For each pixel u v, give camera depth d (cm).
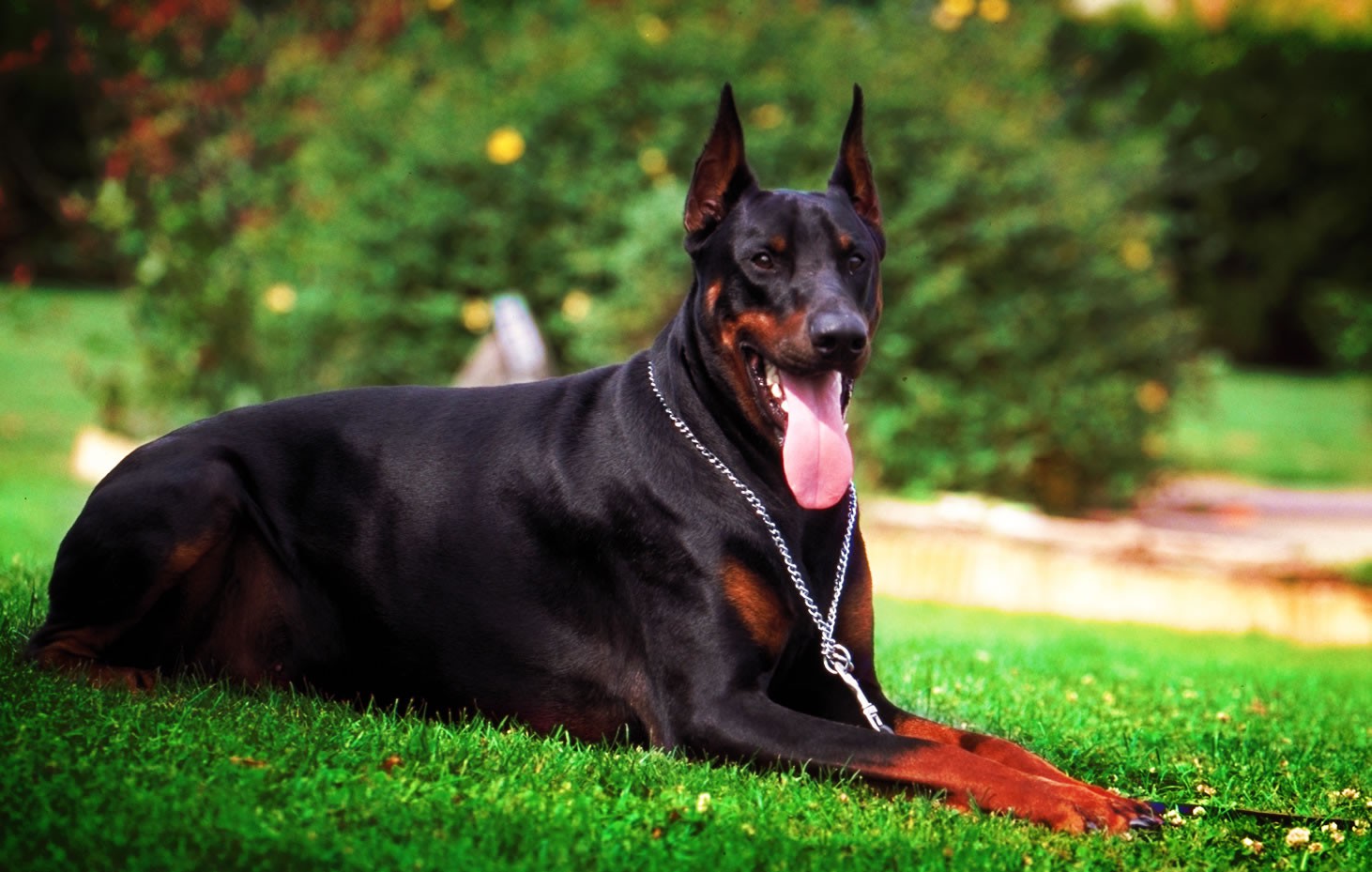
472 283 992
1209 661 682
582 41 1048
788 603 384
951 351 998
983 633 734
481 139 991
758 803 327
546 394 420
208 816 287
